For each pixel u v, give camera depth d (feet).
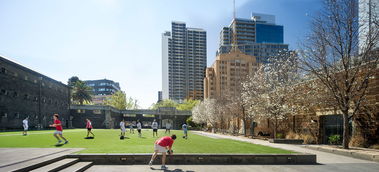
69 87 205.67
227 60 414.00
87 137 70.18
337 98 55.88
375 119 57.41
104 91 533.96
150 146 47.14
